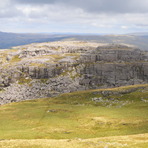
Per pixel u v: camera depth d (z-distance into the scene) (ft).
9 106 547.08
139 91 582.35
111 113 432.66
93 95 602.85
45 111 473.67
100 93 608.60
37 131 321.93
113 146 196.75
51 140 237.25
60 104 547.49
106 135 300.81
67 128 343.05
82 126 355.56
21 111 480.23
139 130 308.19
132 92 586.04
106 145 201.77
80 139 241.96
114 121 371.35
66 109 483.92
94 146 200.23
